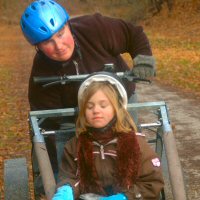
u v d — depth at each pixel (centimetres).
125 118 333
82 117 332
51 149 401
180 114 845
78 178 334
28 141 760
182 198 332
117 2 4766
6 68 1867
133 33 392
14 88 1362
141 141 331
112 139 330
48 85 375
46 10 364
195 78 1300
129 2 4491
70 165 339
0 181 572
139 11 3941
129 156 326
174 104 949
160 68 1563
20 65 1956
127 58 1920
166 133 356
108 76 332
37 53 388
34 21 363
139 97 1059
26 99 1164
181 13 3369
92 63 386
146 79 374
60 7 371
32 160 388
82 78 372
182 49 2183
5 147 734
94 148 332
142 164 328
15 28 4338
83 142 332
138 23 3666
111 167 330
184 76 1349
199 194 498
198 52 2017
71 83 386
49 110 371
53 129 401
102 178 331
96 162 331
